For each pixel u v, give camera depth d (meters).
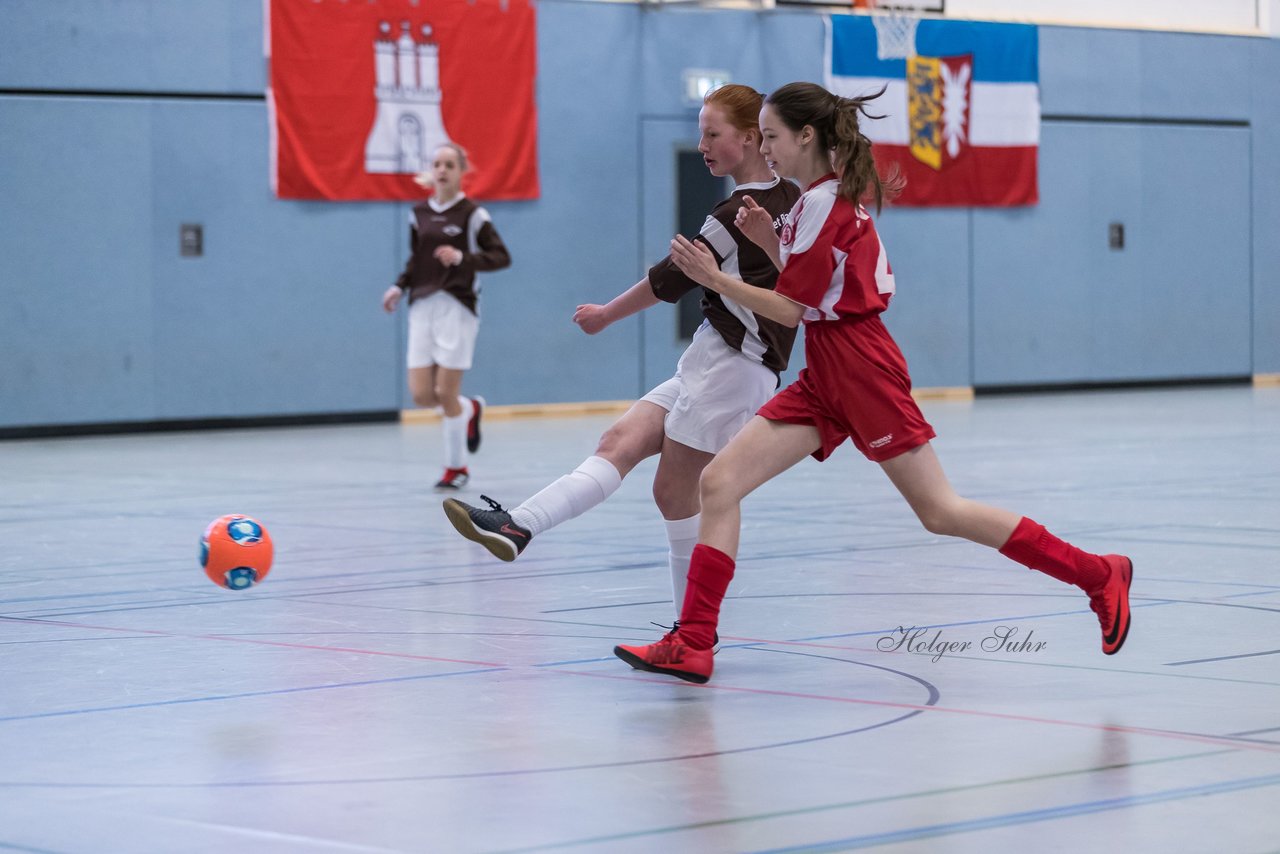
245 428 28.70
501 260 18.34
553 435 26.16
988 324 35.78
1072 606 9.94
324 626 9.51
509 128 30.64
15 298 26.88
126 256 27.62
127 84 27.50
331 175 29.05
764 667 8.16
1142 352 37.84
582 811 5.54
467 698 7.45
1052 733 6.64
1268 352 39.44
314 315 29.17
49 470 21.05
